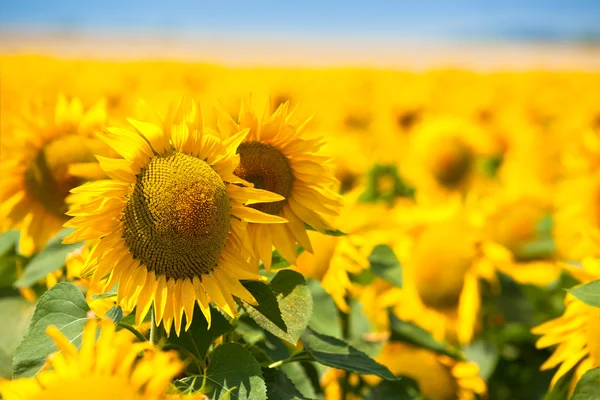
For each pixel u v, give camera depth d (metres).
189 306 0.90
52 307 0.93
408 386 1.41
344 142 2.41
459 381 1.47
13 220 1.41
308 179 1.07
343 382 1.44
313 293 1.27
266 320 0.94
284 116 1.06
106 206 0.89
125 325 0.92
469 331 1.71
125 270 0.91
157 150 0.92
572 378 1.24
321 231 1.08
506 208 2.12
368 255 1.45
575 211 2.01
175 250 0.90
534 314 1.88
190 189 0.90
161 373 0.72
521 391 1.71
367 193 2.11
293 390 1.04
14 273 1.37
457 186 2.79
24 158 1.40
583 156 2.06
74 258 1.17
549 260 1.98
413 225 1.82
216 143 0.94
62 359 0.72
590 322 1.22
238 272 0.93
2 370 1.18
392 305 1.71
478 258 1.78
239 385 0.87
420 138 2.84
